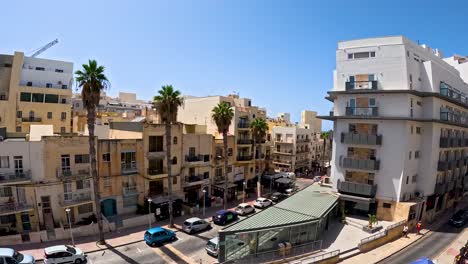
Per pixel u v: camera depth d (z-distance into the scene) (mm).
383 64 34969
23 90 52938
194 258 26812
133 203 38531
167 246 29531
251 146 58125
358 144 35938
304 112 96500
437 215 41000
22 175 30094
